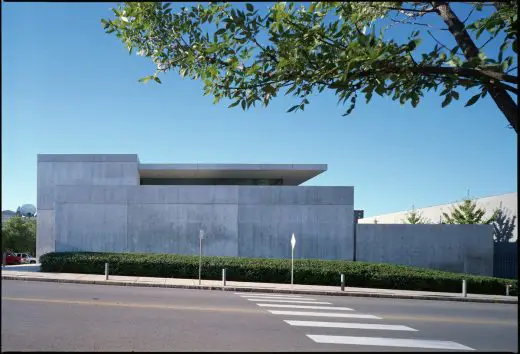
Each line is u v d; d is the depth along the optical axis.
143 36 6.56
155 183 37.72
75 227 27.25
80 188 27.45
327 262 21.89
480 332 10.19
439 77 4.79
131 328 9.38
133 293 15.93
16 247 60.88
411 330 10.17
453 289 20.09
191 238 26.75
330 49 5.04
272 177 36.75
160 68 6.61
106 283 19.47
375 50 4.43
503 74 4.39
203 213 26.83
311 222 26.36
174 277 21.73
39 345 7.71
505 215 29.06
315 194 26.52
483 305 16.50
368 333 9.62
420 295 18.20
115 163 32.56
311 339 8.79
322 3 5.50
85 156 32.81
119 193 27.31
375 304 15.28
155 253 24.12
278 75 5.26
